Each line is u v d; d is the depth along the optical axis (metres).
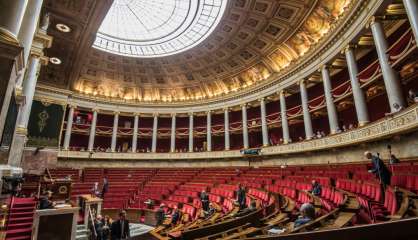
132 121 30.03
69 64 19.19
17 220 8.14
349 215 4.07
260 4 16.48
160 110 28.56
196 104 27.56
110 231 8.43
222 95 26.03
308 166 15.80
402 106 9.63
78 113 26.50
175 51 23.77
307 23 16.39
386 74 10.23
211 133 26.52
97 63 24.58
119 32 22.78
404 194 4.64
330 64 15.57
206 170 22.61
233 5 17.19
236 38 20.30
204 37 21.08
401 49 10.35
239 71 23.94
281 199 8.20
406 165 7.84
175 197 16.11
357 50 14.79
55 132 21.42
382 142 11.02
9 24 4.34
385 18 10.96
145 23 22.52
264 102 22.16
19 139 11.41
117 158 26.05
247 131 23.38
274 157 20.20
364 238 1.37
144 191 18.48
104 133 27.14
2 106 4.09
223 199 12.59
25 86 11.74
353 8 12.23
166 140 30.08
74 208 8.22
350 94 13.58
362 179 8.79
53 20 13.93
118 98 27.69
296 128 22.05
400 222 1.30
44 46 12.65
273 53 20.31
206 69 25.30
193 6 19.42
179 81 27.58
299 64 17.86
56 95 22.17
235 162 23.39
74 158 24.28
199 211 11.03
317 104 17.20
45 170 18.88
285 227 4.39
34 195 10.52
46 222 7.71
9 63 4.29
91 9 13.13
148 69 26.38
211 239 4.03
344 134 12.93
